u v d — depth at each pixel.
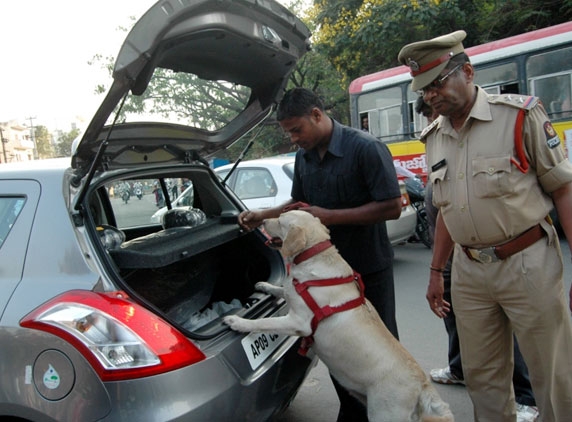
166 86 2.36
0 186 2.22
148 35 1.82
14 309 1.90
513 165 2.07
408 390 2.10
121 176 2.41
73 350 1.75
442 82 2.12
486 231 2.16
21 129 66.94
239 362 2.04
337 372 2.24
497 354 2.42
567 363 2.20
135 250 2.22
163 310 2.68
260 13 2.22
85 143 2.13
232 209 3.17
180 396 1.74
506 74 7.96
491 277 2.23
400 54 2.21
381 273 2.64
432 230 3.29
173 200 3.71
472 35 12.69
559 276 2.15
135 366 1.71
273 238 2.49
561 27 7.36
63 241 2.00
